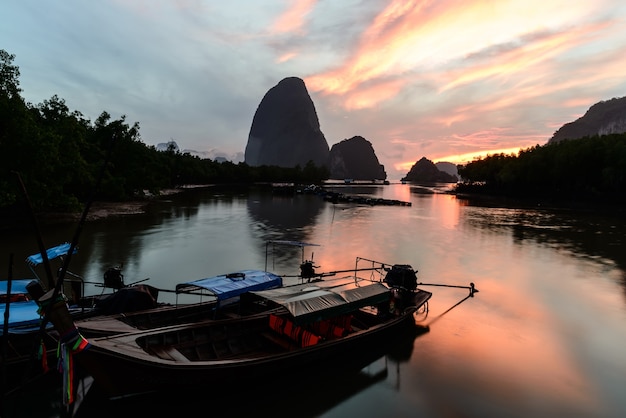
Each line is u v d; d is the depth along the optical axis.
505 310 19.22
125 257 27.47
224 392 11.59
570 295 21.61
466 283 23.86
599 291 22.41
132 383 10.38
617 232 44.28
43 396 11.18
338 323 14.96
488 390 12.20
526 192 101.06
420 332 16.50
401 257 30.52
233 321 13.95
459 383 12.59
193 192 99.94
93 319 13.55
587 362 14.08
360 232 42.34
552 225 49.97
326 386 12.21
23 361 11.19
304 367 13.03
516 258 30.75
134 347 11.07
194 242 33.50
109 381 10.09
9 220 37.88
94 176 50.47
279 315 14.82
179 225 42.78
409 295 17.55
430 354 14.52
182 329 12.79
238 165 160.25
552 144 100.56
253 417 10.57
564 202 82.88
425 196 116.38
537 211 68.62
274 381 12.36
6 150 32.50
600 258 30.95
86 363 9.52
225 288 14.78
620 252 33.34
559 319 18.09
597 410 11.24
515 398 11.79
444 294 21.62
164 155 100.38
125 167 62.16
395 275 18.42
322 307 13.22
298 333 13.72
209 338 13.20
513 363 13.93
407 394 11.90
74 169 41.12
